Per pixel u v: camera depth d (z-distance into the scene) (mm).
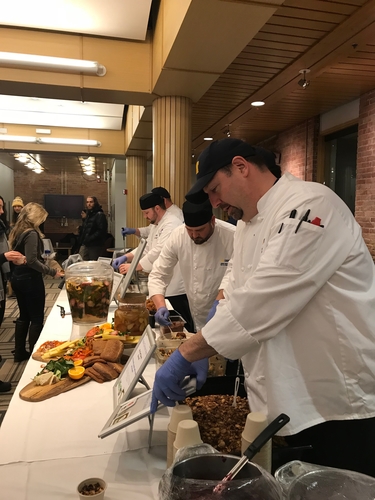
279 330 958
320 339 1015
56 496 863
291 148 6145
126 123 6836
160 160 3812
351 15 2709
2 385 2977
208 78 3311
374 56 3455
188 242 2297
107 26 3285
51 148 7059
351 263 991
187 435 822
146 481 924
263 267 950
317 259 941
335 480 690
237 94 4371
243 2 2209
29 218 3330
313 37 3039
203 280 2297
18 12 3031
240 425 1018
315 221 945
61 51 3434
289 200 1021
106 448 1049
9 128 6738
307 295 946
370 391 1037
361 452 1068
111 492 882
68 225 13234
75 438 1092
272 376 1014
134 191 7328
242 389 1181
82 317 1893
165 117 3764
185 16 2346
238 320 953
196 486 646
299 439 1087
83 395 1352
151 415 1034
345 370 1014
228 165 1105
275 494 643
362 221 4621
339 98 4727
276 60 3453
